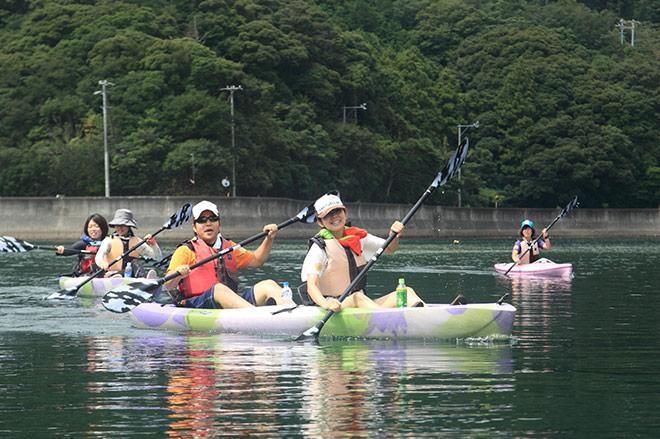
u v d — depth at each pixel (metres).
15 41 96.69
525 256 32.34
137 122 85.88
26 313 19.06
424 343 13.98
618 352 13.20
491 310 14.02
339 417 9.29
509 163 122.06
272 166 89.50
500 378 11.22
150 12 100.31
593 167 120.38
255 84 90.81
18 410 9.76
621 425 8.97
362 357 12.75
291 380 11.15
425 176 108.06
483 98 127.12
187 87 87.88
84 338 15.05
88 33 95.25
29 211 74.88
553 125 121.62
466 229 101.81
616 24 167.38
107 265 22.45
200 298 16.14
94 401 10.13
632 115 127.75
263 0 107.69
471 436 8.61
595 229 111.56
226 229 77.25
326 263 14.97
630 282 27.98
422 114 118.06
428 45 139.88
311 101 103.50
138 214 74.38
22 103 89.62
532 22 152.88
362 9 143.38
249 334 15.10
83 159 82.38
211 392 10.51
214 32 101.00
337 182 97.25
